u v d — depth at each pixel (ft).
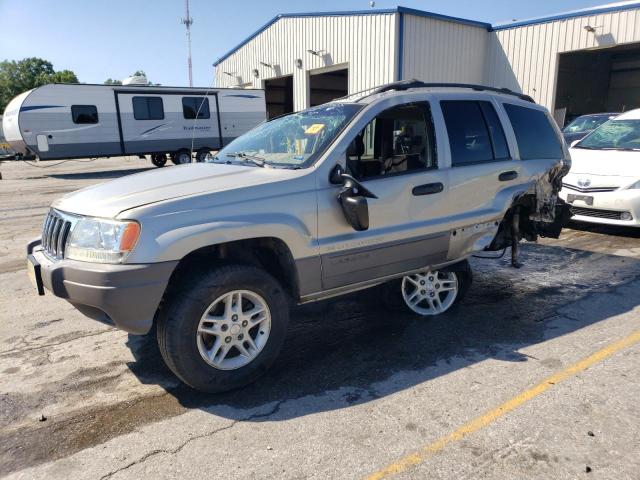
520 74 66.08
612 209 23.73
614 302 16.20
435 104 13.62
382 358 12.59
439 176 13.28
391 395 10.83
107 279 9.49
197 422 9.97
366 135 13.29
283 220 10.86
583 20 59.21
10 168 79.00
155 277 9.66
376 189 12.21
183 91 67.77
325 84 95.76
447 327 14.40
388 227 12.52
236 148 14.42
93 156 62.69
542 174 15.60
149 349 13.26
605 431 9.39
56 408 10.53
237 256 11.42
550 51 62.75
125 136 64.28
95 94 61.52
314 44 71.82
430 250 13.46
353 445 9.14
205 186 10.75
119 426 9.87
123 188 11.18
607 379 11.28
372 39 62.80
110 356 12.92
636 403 10.30
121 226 9.66
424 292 14.97
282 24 77.36
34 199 42.01
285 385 11.34
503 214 14.65
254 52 85.30
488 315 15.26
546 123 16.62
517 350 12.87
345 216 11.59
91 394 11.08
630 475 8.24
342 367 12.16
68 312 16.03
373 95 13.39
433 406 10.36
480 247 14.56
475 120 14.46
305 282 11.55
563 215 16.55
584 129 42.70
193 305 10.09
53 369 12.25
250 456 8.89
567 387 10.96
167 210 9.94
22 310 16.24
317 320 15.06
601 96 102.37
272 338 11.24
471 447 9.00
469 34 66.80
